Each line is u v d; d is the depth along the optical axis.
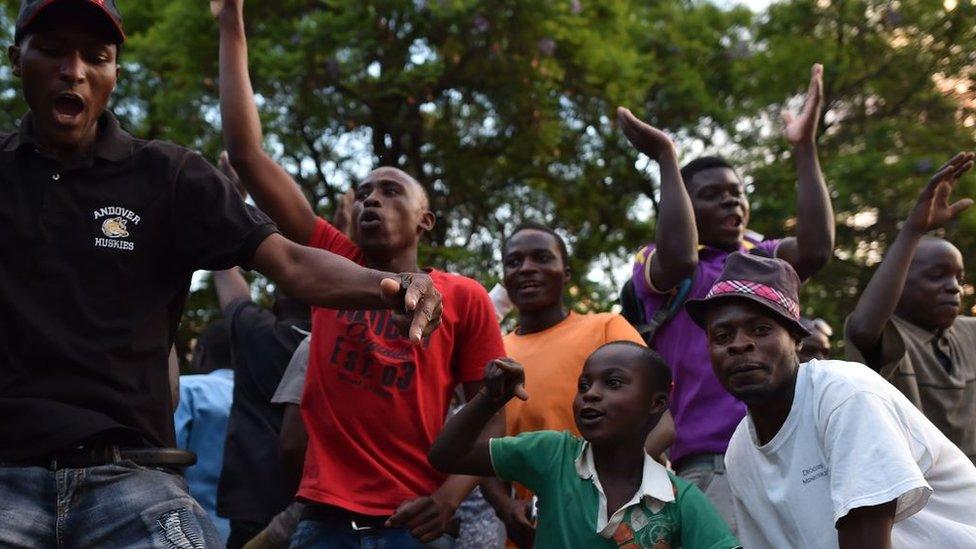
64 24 3.11
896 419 3.49
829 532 3.52
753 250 5.50
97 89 3.17
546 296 5.19
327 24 13.64
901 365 5.09
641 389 4.02
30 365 3.02
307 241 4.71
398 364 4.43
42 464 3.01
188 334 15.09
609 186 17.05
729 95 17.88
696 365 4.93
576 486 3.97
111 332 3.08
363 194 4.91
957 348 5.43
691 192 5.41
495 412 4.06
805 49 18.20
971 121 18.77
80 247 3.09
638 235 17.14
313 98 14.05
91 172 3.14
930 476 3.63
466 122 15.67
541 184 16.77
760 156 17.62
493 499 4.80
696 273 5.13
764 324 3.67
